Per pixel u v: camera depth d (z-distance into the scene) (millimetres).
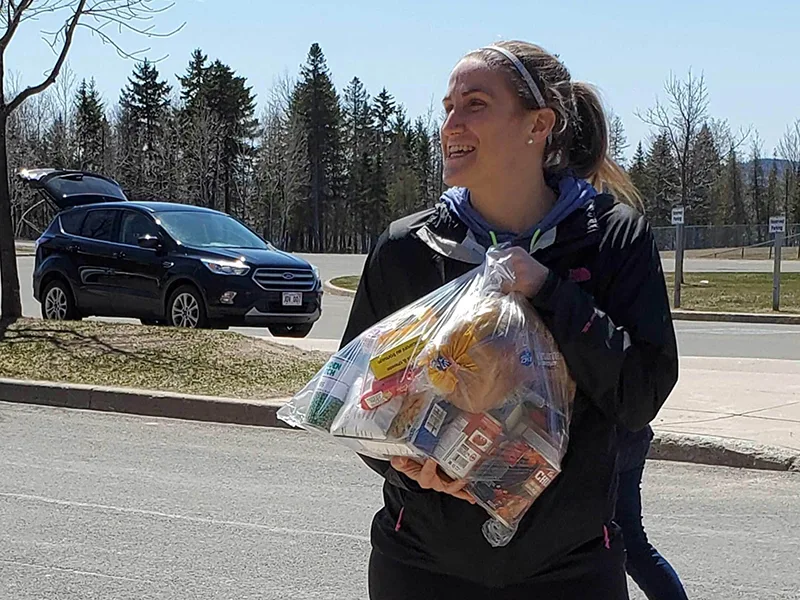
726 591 4812
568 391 2145
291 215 74688
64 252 14312
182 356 10180
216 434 7930
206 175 65750
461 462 2074
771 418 8023
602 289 2225
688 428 7625
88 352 10195
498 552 2213
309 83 76812
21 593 4641
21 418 8375
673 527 5754
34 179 15164
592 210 2295
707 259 47344
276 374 9633
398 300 2420
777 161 80000
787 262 43688
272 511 5930
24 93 11820
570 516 2201
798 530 5723
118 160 66750
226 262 12992
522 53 2303
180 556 5152
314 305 13648
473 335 2059
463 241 2334
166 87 74000
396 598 2348
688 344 14625
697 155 37156
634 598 4766
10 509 5883
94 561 5062
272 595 4668
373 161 79750
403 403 2102
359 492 6359
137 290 13492
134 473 6727
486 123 2260
